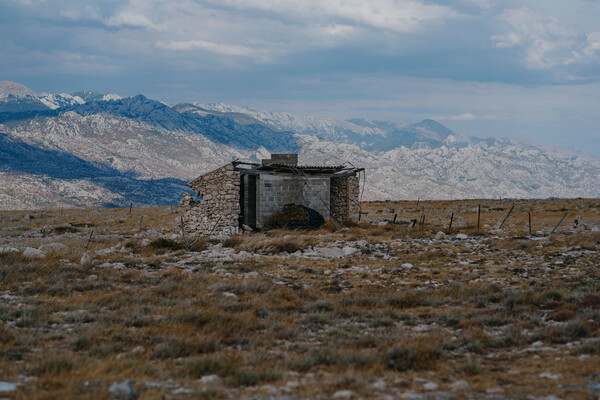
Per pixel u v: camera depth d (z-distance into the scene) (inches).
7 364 414.0
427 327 597.6
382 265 1093.8
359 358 442.3
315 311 677.3
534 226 1911.9
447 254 1246.9
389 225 1936.5
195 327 570.3
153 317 617.0
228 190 1704.0
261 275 975.0
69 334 530.6
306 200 1923.0
